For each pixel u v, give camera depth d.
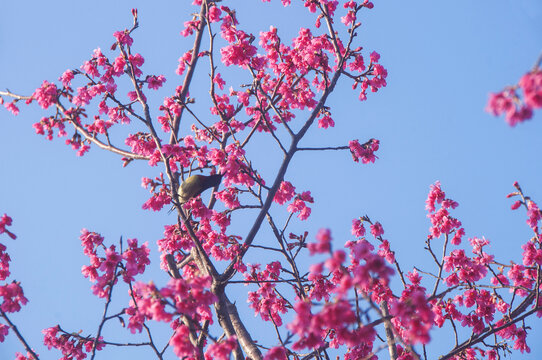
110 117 12.98
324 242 6.13
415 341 6.54
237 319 11.32
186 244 11.73
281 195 12.03
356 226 11.55
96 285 9.00
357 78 12.14
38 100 12.39
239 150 11.27
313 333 6.68
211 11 11.81
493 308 11.31
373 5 12.27
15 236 9.96
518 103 4.87
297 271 10.95
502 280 11.96
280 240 11.81
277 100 12.93
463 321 11.26
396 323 10.95
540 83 4.80
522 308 11.05
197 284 7.42
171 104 12.49
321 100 11.76
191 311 7.29
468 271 11.34
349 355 10.92
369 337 7.41
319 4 12.39
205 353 9.34
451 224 11.61
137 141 12.21
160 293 7.25
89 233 9.68
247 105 13.55
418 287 10.83
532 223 10.81
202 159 11.95
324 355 9.54
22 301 9.23
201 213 11.63
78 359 10.58
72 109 12.62
